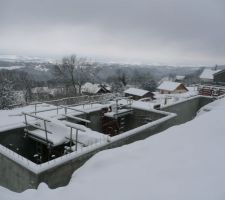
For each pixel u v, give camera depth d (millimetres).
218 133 5344
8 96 22141
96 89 38969
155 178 3668
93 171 4559
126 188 3557
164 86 49781
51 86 37031
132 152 4988
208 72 50156
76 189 3836
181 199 2955
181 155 4344
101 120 11086
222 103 12555
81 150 5516
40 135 7516
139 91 42406
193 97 16750
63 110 11953
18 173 5039
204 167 3668
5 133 7594
